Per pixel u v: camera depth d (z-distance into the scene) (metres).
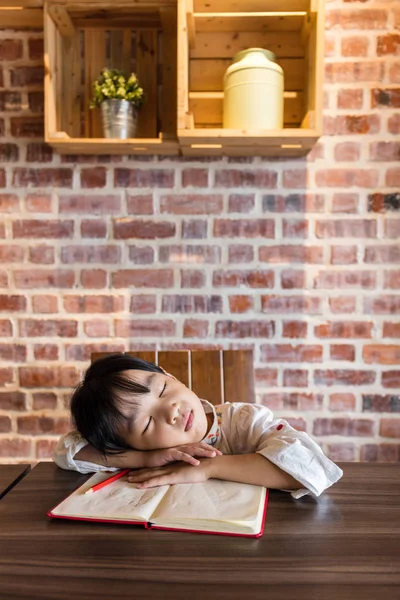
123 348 1.72
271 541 0.68
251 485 0.84
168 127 1.66
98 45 1.67
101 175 1.68
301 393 1.70
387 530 0.72
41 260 1.71
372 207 1.65
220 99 1.66
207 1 1.49
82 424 0.95
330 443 1.70
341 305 1.68
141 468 0.94
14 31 1.67
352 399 1.69
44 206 1.70
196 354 1.32
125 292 1.71
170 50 1.66
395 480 0.90
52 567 0.62
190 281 1.69
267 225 1.67
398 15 1.61
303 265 1.67
